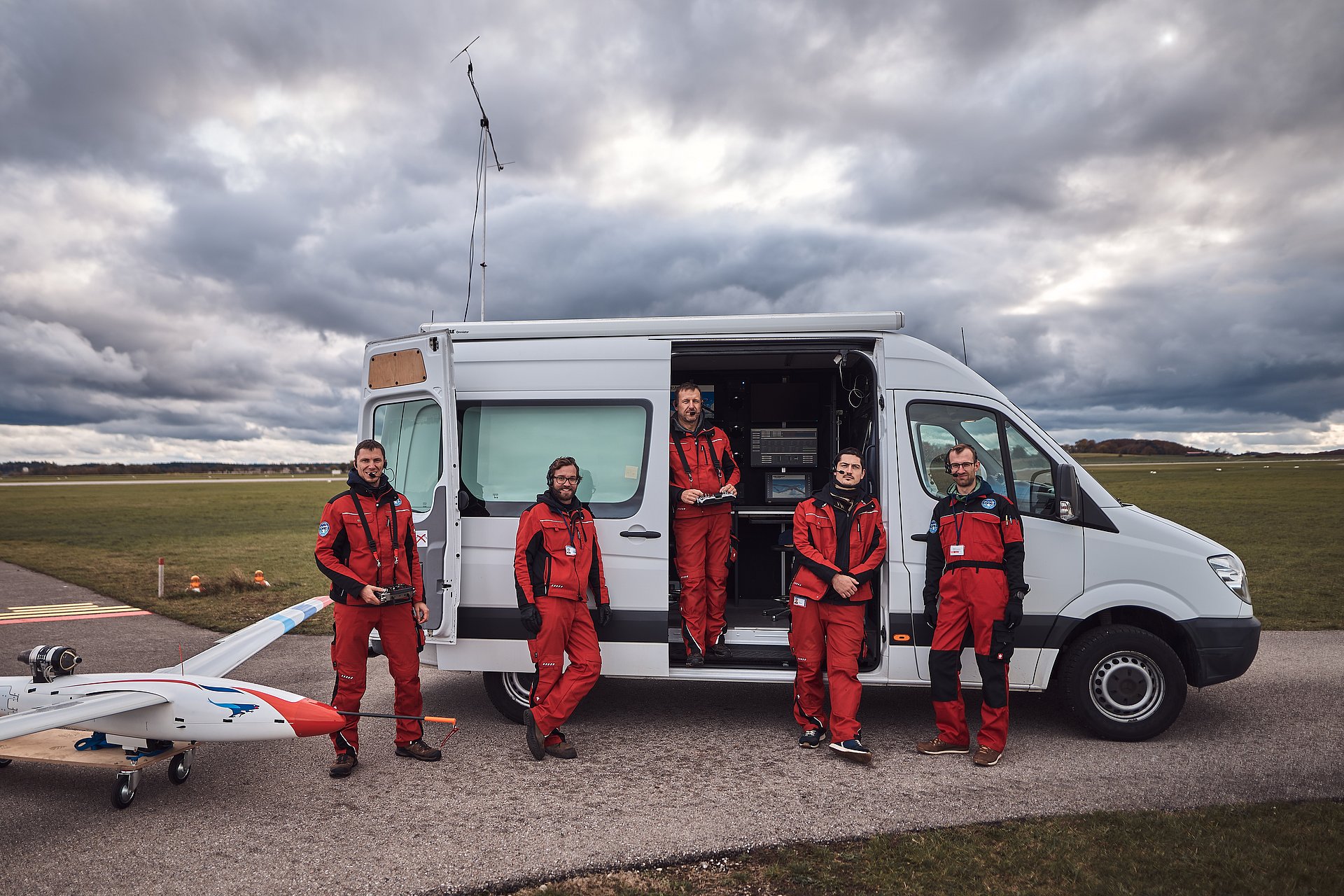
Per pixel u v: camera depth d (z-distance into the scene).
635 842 3.74
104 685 4.51
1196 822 3.84
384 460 4.74
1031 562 5.15
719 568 5.57
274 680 7.18
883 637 5.25
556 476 4.84
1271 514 26.59
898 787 4.41
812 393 7.29
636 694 6.49
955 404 5.36
